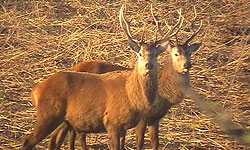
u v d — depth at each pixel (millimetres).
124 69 36750
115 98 31797
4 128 39562
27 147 31422
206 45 53531
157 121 35125
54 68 49625
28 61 50719
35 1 62969
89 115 31938
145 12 60188
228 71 48344
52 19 59781
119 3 62562
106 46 53219
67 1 63344
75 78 32188
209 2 62188
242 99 43156
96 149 37156
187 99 43250
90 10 61438
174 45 35469
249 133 20562
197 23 58219
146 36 54844
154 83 31844
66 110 31891
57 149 33531
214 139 38250
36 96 31938
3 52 52125
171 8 61531
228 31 56250
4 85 46219
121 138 33219
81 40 54219
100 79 32375
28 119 40812
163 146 37562
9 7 62656
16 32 56156
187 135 38875
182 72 34656
